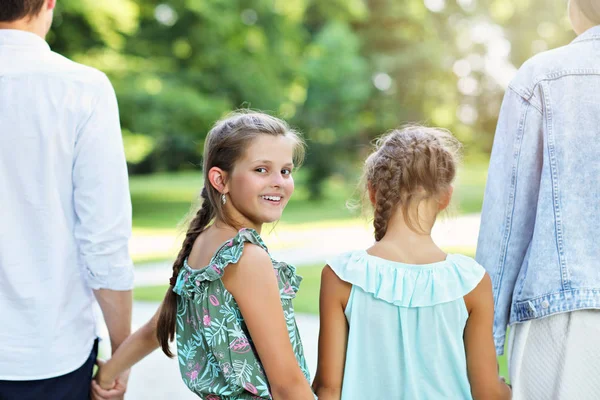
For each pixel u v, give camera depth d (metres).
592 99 1.91
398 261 1.84
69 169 1.90
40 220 1.88
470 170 26.48
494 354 1.84
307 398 1.70
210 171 1.82
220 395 1.74
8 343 1.86
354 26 23.25
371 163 1.94
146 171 26.17
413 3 23.19
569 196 1.89
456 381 1.81
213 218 1.88
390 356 1.81
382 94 22.53
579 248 1.87
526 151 1.97
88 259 1.93
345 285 1.84
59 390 1.91
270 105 18.95
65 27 15.70
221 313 1.72
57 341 1.89
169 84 17.39
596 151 1.89
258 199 1.79
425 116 23.39
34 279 1.87
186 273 1.80
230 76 18.52
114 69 16.52
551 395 1.90
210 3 18.02
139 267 8.78
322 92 20.09
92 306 2.01
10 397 1.88
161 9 18.38
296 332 1.83
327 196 20.98
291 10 20.12
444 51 23.42
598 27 1.95
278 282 1.79
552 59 1.97
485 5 24.56
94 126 1.91
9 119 1.86
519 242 2.01
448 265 1.82
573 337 1.86
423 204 1.87
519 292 1.94
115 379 2.08
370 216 2.03
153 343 2.01
